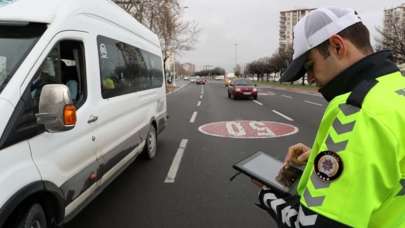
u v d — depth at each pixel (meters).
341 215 1.16
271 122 13.60
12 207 2.59
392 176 1.15
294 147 2.06
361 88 1.28
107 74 4.79
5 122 2.64
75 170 3.70
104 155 4.56
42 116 2.85
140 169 6.88
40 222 3.14
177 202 5.17
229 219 4.59
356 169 1.16
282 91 41.31
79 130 3.78
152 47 8.12
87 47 4.17
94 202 5.18
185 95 33.34
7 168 2.62
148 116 7.24
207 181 6.13
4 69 2.96
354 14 1.42
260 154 2.41
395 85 1.27
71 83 3.87
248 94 26.42
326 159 1.22
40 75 3.11
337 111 1.30
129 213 4.78
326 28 1.40
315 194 1.23
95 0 4.63
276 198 1.88
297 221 1.34
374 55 1.35
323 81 1.44
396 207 1.19
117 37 5.45
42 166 3.04
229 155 8.06
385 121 1.17
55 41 3.36
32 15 3.35
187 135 10.67
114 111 4.93
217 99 27.23
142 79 6.89
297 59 1.51
